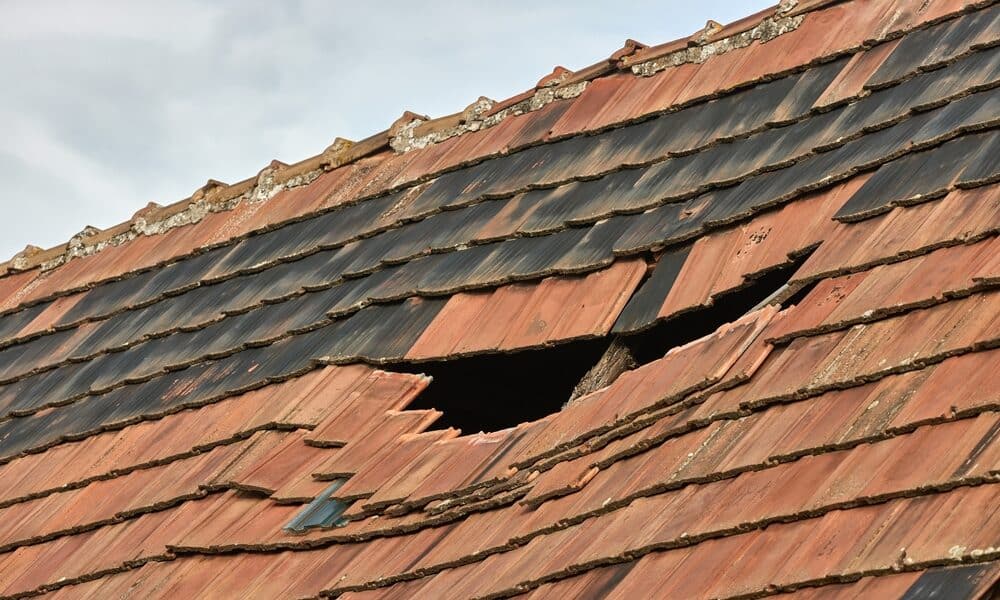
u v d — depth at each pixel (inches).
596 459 757.9
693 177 960.9
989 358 620.1
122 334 1262.3
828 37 998.4
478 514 789.2
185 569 896.9
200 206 1387.8
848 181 839.7
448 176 1163.3
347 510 858.8
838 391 667.4
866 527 577.3
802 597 568.1
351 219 1196.5
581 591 664.4
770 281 851.4
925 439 599.2
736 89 1018.1
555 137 1109.1
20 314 1427.2
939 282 684.7
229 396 1058.1
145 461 1041.5
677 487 684.7
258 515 899.4
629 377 810.2
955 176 761.6
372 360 989.8
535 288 959.6
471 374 995.3
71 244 1477.6
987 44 867.4
